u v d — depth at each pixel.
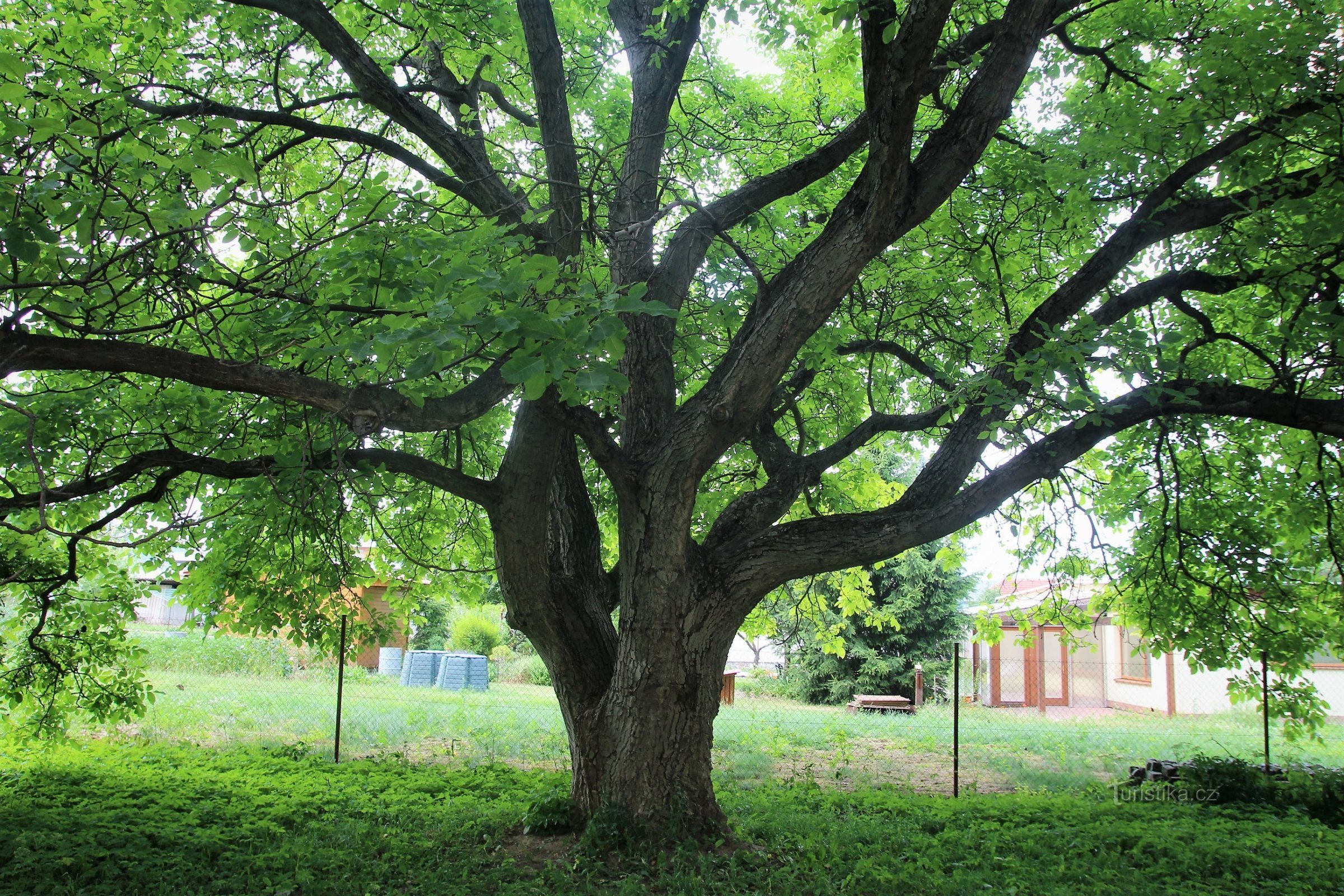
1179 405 6.42
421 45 8.43
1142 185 7.82
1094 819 8.88
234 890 5.80
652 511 6.47
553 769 11.34
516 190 7.93
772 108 10.17
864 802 9.34
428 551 10.12
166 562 9.27
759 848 6.75
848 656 25.14
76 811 7.58
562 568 7.28
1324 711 12.88
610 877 5.92
